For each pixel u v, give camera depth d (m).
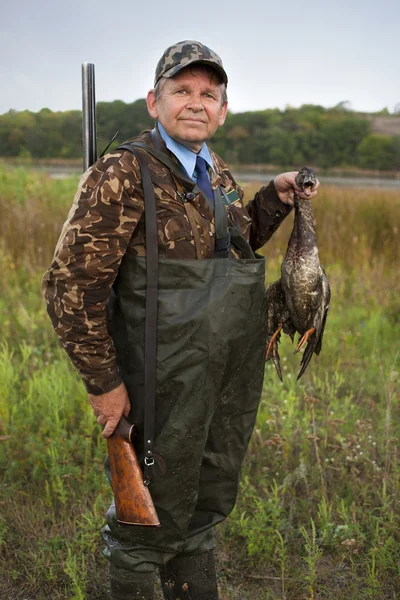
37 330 5.54
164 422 2.05
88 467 3.52
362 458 3.59
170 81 2.04
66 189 10.95
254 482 3.50
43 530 3.04
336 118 40.28
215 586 2.46
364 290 6.97
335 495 3.26
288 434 3.70
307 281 2.37
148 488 2.10
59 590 2.76
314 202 10.09
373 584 2.65
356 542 2.72
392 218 9.54
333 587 2.80
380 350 5.46
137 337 2.03
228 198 2.23
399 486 3.26
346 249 8.80
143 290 2.00
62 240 1.96
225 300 2.01
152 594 2.29
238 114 39.19
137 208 1.98
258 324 2.15
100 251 1.93
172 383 2.02
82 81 2.37
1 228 8.43
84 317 1.97
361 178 31.92
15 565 2.89
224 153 38.09
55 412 3.76
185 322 1.98
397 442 3.72
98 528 3.01
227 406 2.24
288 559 2.94
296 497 3.31
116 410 2.07
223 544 3.05
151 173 2.00
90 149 2.41
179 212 2.03
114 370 2.04
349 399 4.21
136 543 2.19
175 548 2.21
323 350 5.33
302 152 38.59
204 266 1.99
